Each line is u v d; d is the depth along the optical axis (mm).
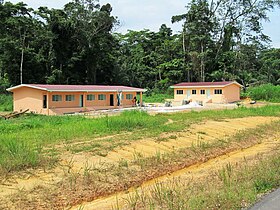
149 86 66500
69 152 11773
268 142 16938
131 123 17828
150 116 22781
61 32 52938
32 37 52000
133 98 41938
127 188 9414
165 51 67625
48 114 31469
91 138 14430
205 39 60625
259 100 48906
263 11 61344
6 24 49719
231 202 6422
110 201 8188
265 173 8453
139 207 6930
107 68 60344
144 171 10711
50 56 52094
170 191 7461
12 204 7441
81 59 54781
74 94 34719
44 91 32094
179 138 15273
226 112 26125
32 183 8742
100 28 57375
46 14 52781
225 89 46531
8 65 49438
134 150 12695
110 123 17469
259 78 67875
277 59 74438
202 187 7848
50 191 8383
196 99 48562
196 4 62125
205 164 12516
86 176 9430
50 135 14859
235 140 16328
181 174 10766
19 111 32156
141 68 66312
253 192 7051
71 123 19250
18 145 11422
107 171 10188
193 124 19109
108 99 38812
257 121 21750
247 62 67188
